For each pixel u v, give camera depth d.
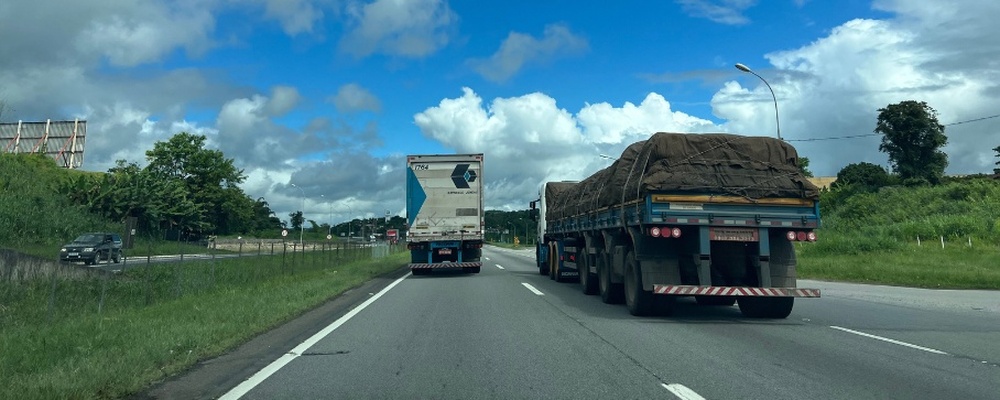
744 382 6.98
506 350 8.90
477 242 24.50
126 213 50.69
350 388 6.75
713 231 11.66
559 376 7.29
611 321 11.83
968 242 33.44
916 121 57.09
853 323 11.70
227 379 7.14
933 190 52.09
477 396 6.44
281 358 8.35
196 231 61.81
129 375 6.83
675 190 11.53
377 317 12.44
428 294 17.14
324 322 11.77
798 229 11.99
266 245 68.19
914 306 14.73
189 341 8.83
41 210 41.06
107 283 16.02
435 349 8.99
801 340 9.73
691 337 9.99
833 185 65.12
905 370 7.61
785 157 12.38
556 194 24.28
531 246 103.50
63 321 11.20
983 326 11.35
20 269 14.62
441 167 24.66
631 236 12.54
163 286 16.83
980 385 6.88
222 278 19.59
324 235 111.62
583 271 17.19
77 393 6.07
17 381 6.33
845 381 7.04
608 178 14.72
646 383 6.95
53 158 53.22
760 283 11.77
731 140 12.27
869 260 28.08
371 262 34.53
